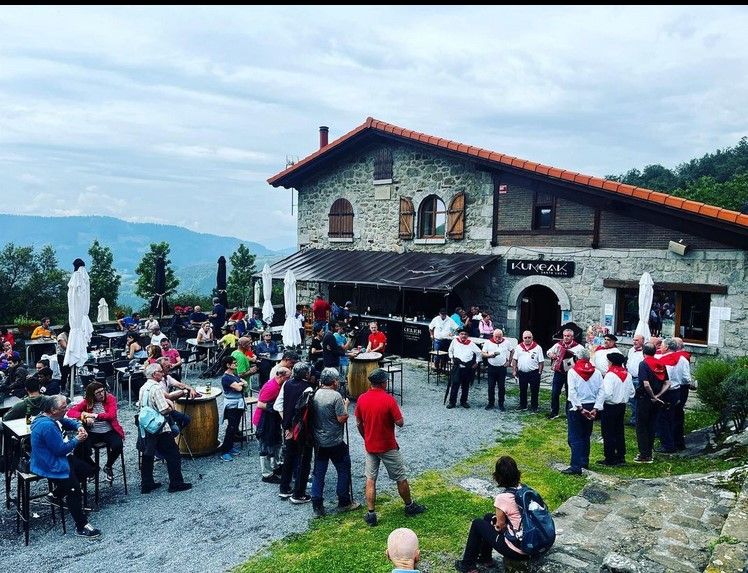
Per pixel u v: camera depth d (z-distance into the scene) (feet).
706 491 19.89
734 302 39.86
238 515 21.52
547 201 50.06
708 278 41.09
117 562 18.06
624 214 45.32
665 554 15.19
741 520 15.83
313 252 71.51
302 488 22.35
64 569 17.63
